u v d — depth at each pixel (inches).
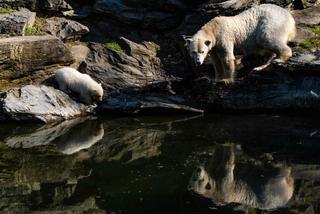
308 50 513.0
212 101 501.0
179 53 567.5
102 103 513.7
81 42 585.3
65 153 403.9
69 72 514.9
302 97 478.3
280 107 485.4
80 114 499.5
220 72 522.0
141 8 590.2
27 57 525.7
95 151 407.8
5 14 579.2
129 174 361.7
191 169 367.2
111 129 459.2
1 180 353.7
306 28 547.5
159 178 353.7
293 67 481.4
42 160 390.3
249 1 569.9
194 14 577.6
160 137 433.7
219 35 506.3
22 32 564.7
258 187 335.3
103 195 329.4
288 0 572.4
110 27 595.2
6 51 516.7
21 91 489.4
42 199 325.1
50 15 603.8
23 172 367.2
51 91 499.5
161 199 321.4
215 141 419.8
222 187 335.9
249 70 529.0
